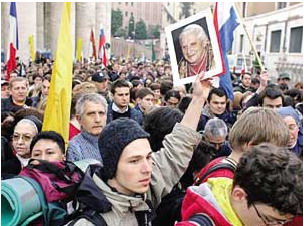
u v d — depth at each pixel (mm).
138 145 1796
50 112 3455
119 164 1786
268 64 34250
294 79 28469
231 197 1561
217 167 2023
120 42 74500
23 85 6250
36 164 1943
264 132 2035
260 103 4828
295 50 30219
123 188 1819
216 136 3297
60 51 3488
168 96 6367
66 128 3453
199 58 2527
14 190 1734
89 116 3504
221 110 5711
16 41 10453
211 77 2502
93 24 34656
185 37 2561
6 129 4211
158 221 2402
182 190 2496
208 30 2516
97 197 1709
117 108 5875
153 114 2646
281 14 32781
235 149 2115
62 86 3477
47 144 2969
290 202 1378
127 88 5898
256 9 40469
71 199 1863
